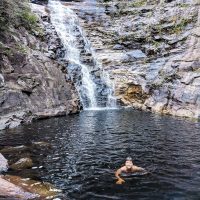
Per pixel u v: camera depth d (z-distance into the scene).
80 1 40.72
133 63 34.72
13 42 25.20
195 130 19.41
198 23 32.78
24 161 12.15
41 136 17.14
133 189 9.84
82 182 10.43
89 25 38.34
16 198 9.11
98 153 13.84
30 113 22.38
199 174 11.13
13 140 16.16
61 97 26.36
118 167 11.93
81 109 29.47
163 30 34.84
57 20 35.78
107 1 40.78
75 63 31.66
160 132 18.70
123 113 27.38
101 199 9.15
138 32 36.31
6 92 21.33
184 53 31.72
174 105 27.64
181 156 13.40
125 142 15.98
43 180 10.61
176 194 9.46
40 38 29.86
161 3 36.84
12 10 26.05
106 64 35.44
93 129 19.39
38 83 24.48
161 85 30.36
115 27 37.97
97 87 32.94
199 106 26.00
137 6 38.50
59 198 9.20
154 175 11.02
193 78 28.16
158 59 33.34
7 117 20.33
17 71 23.56
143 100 31.55
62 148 14.63
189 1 34.81
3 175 10.94
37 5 36.06
